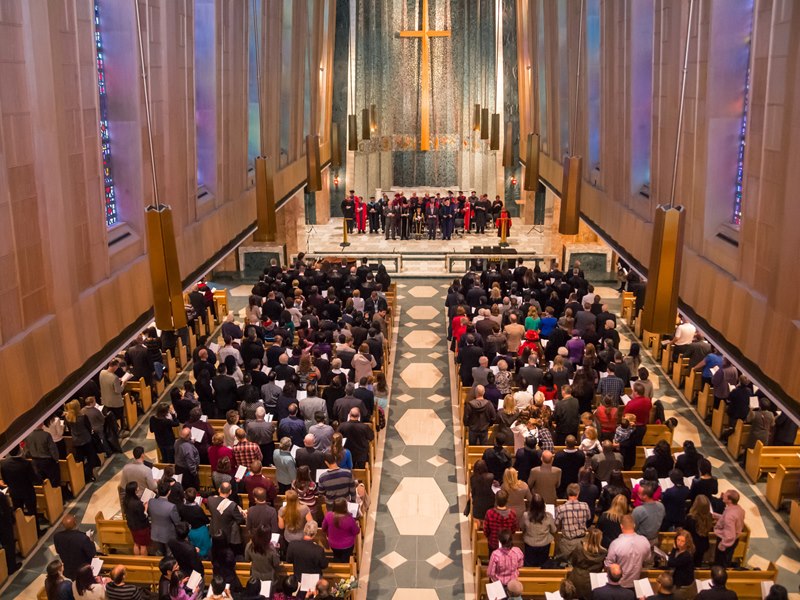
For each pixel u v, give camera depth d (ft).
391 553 36.01
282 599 26.84
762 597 27.32
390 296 67.10
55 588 26.55
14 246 23.50
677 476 31.40
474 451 38.22
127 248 34.12
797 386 23.08
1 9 22.29
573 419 37.78
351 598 30.01
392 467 43.55
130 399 46.32
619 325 65.46
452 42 106.01
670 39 36.01
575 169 39.11
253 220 58.29
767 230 26.04
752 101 27.17
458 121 108.99
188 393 40.22
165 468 35.19
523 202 103.35
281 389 40.55
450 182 111.04
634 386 38.06
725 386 44.45
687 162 34.32
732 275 29.86
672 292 21.91
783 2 24.13
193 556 27.99
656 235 21.95
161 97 36.60
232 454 34.01
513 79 102.73
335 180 107.65
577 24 57.21
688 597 27.40
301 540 27.78
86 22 28.45
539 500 29.63
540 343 49.21
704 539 30.07
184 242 40.42
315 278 61.36
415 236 97.76
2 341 22.98
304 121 81.61
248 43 52.49
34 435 36.63
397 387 54.19
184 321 24.18
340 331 48.08
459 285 60.44
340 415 38.70
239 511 29.27
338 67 102.78
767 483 39.24
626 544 26.73
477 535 32.83
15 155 23.47
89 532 32.53
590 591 26.86
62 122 26.43
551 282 58.80
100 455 43.47
